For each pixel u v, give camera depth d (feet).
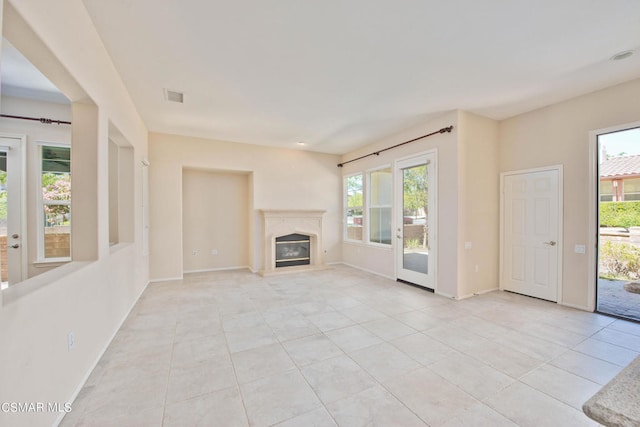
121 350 8.05
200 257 18.78
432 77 9.87
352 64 9.04
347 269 19.71
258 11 6.66
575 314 10.82
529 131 13.04
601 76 9.78
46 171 11.92
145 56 8.47
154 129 15.48
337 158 22.07
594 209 10.99
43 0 4.84
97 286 7.38
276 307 11.76
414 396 6.10
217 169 18.04
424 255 14.67
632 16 6.76
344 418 5.45
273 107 12.48
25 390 4.26
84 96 6.91
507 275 13.96
